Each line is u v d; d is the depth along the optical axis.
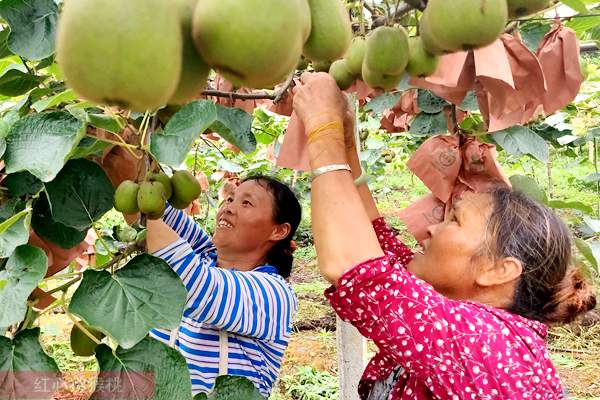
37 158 1.03
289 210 2.11
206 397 1.10
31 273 1.02
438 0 0.83
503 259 1.38
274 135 3.74
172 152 1.03
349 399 2.63
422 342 1.17
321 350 4.72
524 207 1.41
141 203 1.15
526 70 1.46
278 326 1.80
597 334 4.84
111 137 1.26
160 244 1.43
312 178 1.25
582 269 1.54
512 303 1.42
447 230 1.42
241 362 1.79
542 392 1.22
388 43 1.06
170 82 0.63
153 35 0.60
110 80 0.60
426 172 1.84
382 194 9.92
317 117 1.25
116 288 1.05
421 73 1.11
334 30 0.82
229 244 2.10
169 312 1.04
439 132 2.18
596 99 4.70
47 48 1.08
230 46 0.64
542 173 9.00
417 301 1.17
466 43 0.84
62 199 1.16
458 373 1.17
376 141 4.76
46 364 0.99
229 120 1.45
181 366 1.03
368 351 4.57
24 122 1.05
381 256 1.20
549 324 1.45
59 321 4.64
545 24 1.75
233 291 1.64
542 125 3.85
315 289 6.12
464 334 1.17
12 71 1.30
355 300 1.18
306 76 1.32
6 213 1.19
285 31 0.65
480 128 2.36
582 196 8.59
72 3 0.61
